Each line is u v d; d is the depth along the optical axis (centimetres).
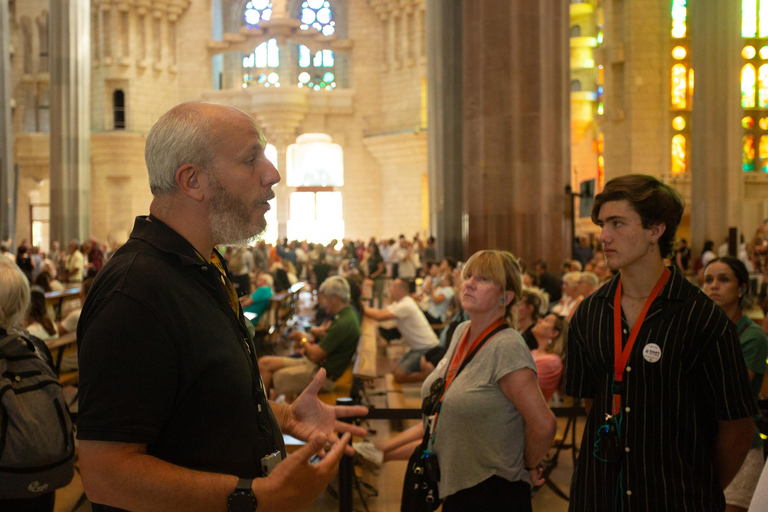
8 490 241
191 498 135
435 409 266
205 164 152
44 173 3228
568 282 657
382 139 3212
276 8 3297
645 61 2662
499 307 265
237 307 176
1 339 249
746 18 2717
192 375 143
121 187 3156
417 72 3209
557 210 930
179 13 3294
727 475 202
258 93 3256
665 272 205
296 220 3303
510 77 914
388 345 906
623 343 202
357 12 3381
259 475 153
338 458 161
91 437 131
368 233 3362
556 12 927
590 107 2884
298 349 716
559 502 404
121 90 3212
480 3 922
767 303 759
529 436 251
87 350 134
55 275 1669
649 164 2670
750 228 2588
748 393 196
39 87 3244
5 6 1700
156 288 140
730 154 1981
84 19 2295
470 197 936
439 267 1260
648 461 194
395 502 408
